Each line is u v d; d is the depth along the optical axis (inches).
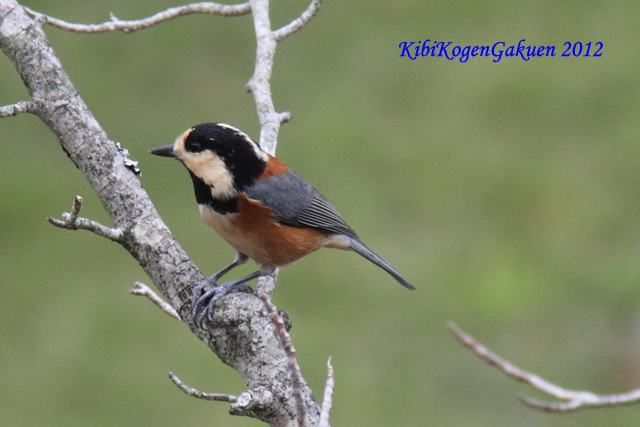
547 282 513.7
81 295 503.8
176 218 535.8
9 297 502.0
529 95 645.3
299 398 187.5
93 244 538.0
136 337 483.5
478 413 451.8
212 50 669.3
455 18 711.1
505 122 624.7
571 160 593.3
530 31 687.7
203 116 611.2
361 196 567.2
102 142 249.8
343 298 503.2
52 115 248.2
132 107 617.9
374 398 453.1
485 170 586.9
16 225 542.0
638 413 449.1
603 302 499.5
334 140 603.2
